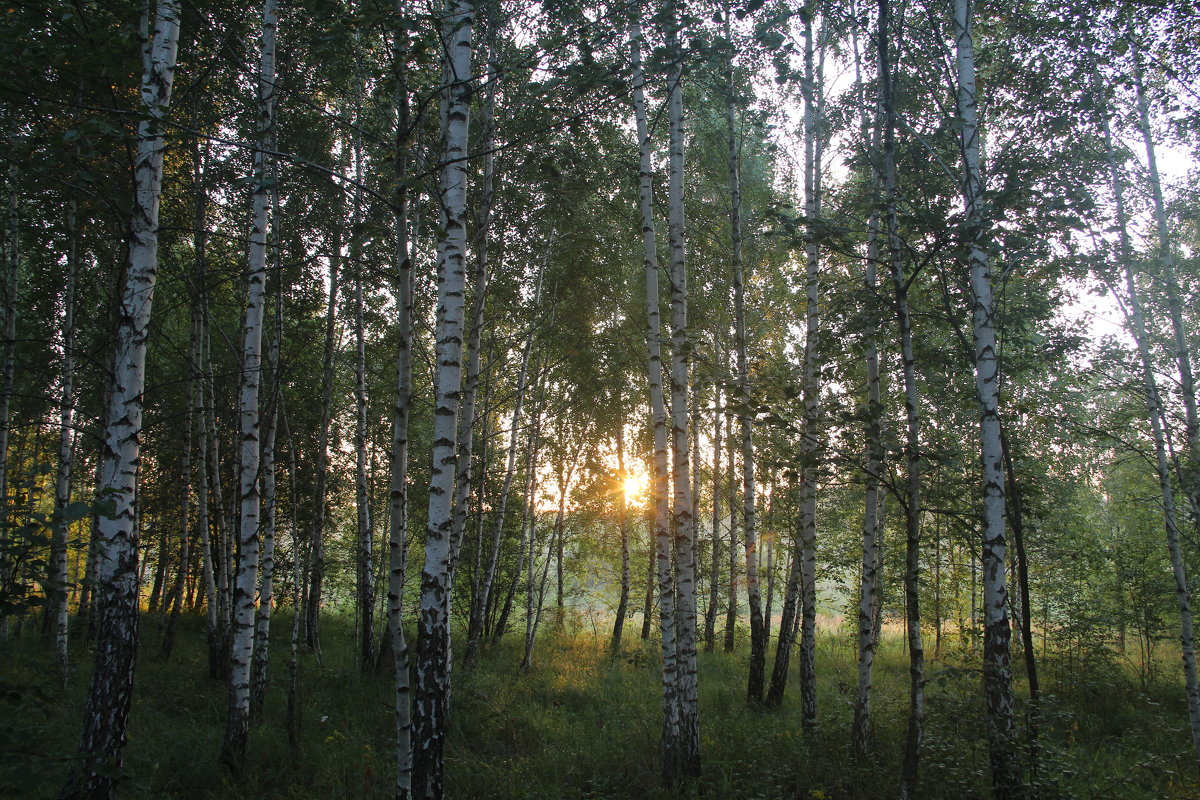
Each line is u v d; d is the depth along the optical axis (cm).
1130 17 772
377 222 661
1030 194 694
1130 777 756
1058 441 1333
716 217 1430
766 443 1312
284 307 1293
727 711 1142
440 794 549
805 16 604
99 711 523
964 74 720
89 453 1664
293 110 957
